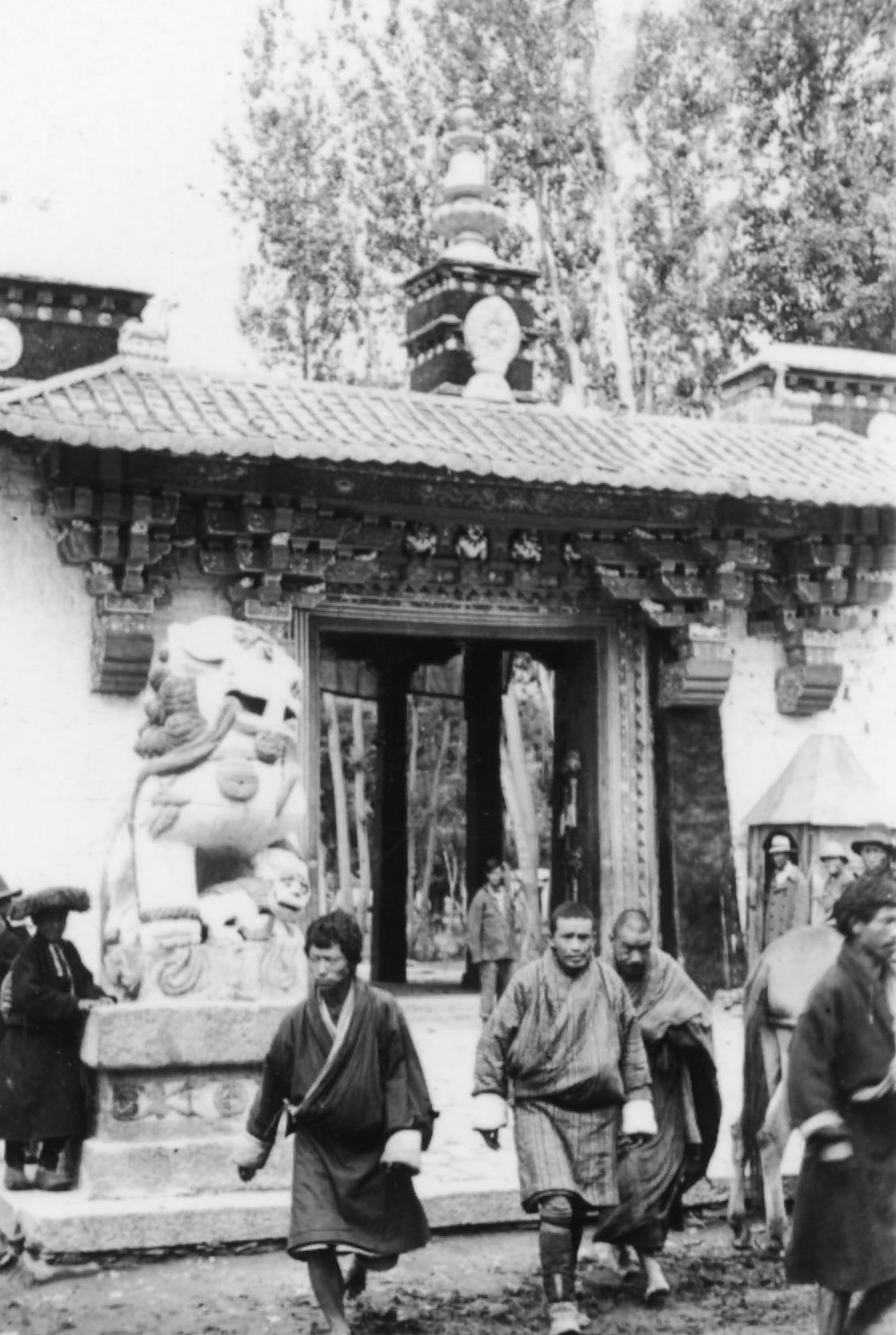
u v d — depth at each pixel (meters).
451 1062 13.95
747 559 17.75
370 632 17.19
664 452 18.12
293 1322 7.36
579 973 7.28
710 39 25.81
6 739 15.50
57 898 8.95
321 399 17.70
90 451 14.91
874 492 17.47
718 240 26.17
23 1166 9.06
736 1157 8.78
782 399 20.34
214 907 9.13
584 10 25.95
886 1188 6.21
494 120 26.14
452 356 19.61
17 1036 8.84
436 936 34.53
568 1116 7.20
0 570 15.61
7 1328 7.44
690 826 17.95
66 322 16.83
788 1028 8.54
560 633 18.02
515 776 26.44
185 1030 8.74
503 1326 7.28
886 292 24.92
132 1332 7.28
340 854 29.22
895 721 19.19
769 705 18.77
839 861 14.26
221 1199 8.58
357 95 26.16
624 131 26.33
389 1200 6.86
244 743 9.18
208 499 15.80
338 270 26.14
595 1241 7.75
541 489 16.69
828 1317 6.38
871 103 25.14
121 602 15.56
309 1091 6.75
